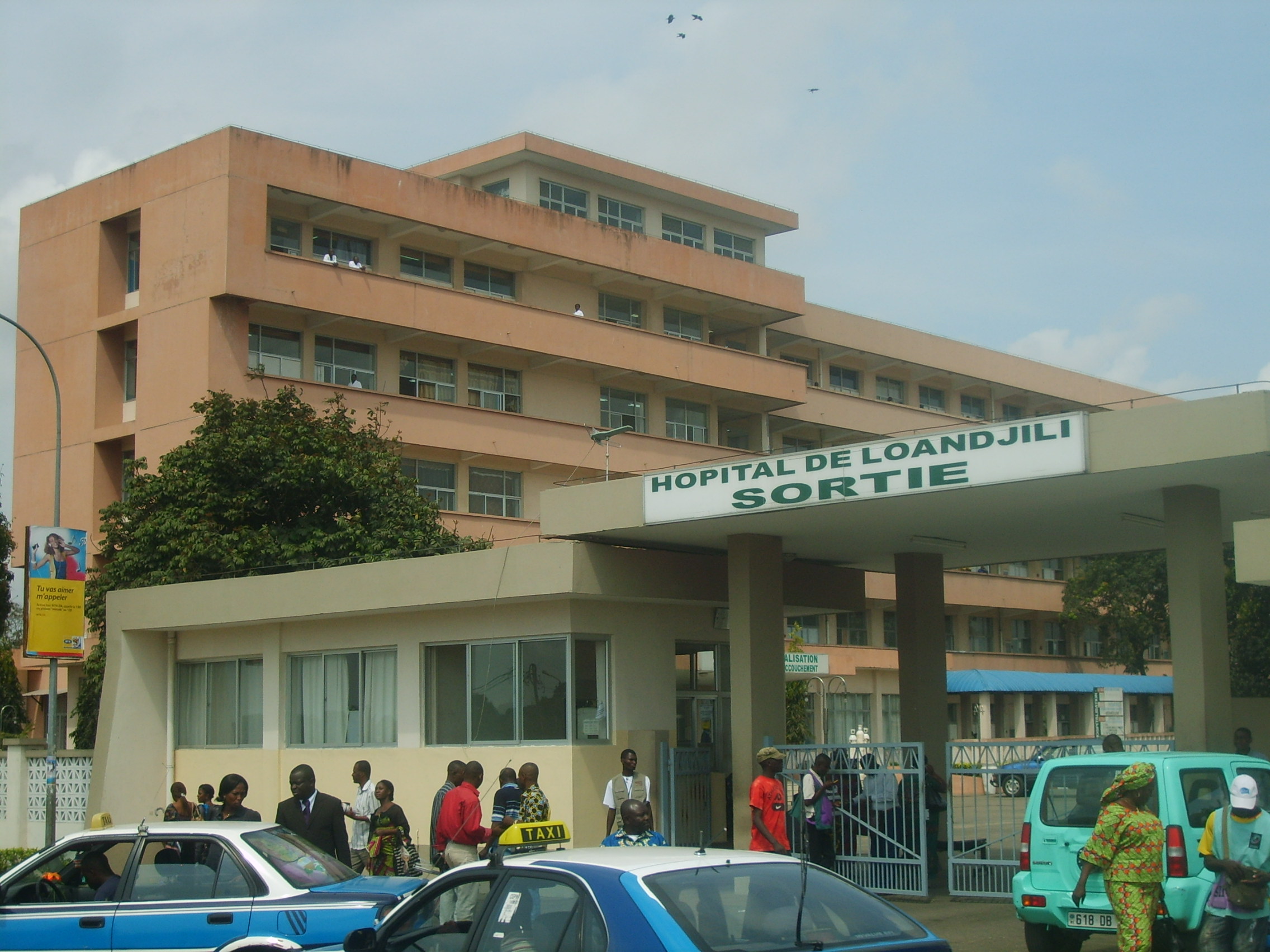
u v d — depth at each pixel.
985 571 53.19
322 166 37.53
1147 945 9.52
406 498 30.44
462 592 19.20
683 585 19.28
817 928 6.58
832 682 45.97
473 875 7.30
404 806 20.25
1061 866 11.21
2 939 10.05
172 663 24.14
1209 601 14.88
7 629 39.88
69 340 39.66
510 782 13.79
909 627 21.03
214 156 36.16
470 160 44.75
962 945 12.82
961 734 48.03
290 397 30.86
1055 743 15.57
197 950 9.79
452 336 39.66
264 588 21.70
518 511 42.22
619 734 19.16
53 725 20.45
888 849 16.59
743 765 17.98
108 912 10.00
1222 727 14.70
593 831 18.52
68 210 40.28
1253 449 13.10
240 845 10.23
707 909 6.47
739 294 47.00
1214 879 10.41
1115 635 50.28
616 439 43.81
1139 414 13.84
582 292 44.53
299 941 9.70
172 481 28.44
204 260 35.94
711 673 21.66
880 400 53.31
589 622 19.06
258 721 22.81
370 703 21.22
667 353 44.66
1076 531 18.86
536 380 42.97
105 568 29.05
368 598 20.30
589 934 6.41
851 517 17.03
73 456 39.09
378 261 39.72
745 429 49.34
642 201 47.69
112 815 22.94
